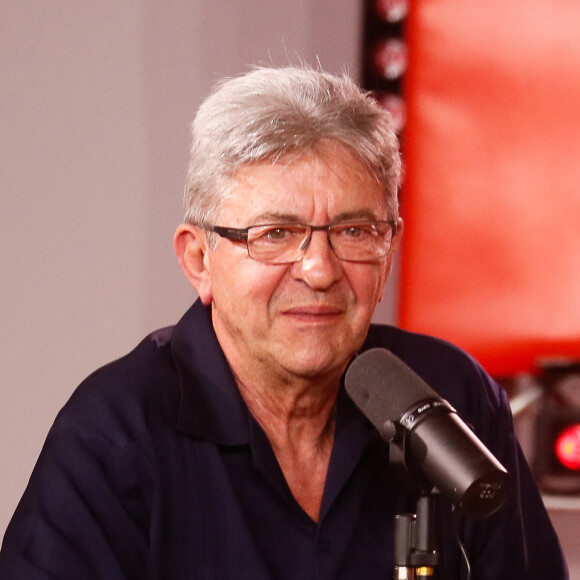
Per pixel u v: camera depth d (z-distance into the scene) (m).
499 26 10.86
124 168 10.73
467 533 6.03
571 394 10.66
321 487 5.79
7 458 10.68
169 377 5.76
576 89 10.92
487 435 6.43
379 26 11.00
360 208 5.09
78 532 5.25
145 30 10.64
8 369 10.66
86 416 5.50
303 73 5.38
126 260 10.80
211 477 5.48
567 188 11.06
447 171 11.04
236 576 5.36
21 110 10.45
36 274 10.62
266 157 5.01
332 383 5.53
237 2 10.87
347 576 5.60
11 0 10.31
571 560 10.70
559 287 11.19
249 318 5.20
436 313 11.21
